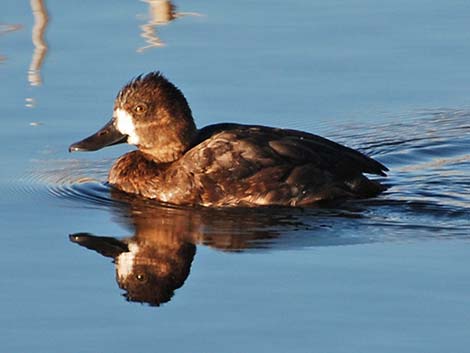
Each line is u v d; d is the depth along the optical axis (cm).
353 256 1100
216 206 1237
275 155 1237
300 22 1656
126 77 1497
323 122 1441
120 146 1425
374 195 1262
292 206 1227
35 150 1369
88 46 1580
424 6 1706
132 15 1673
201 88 1484
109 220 1201
